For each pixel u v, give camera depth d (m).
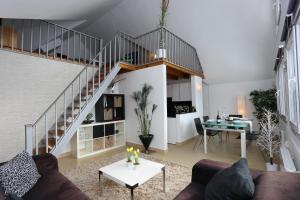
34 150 3.38
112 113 5.40
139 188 2.74
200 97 6.99
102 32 7.84
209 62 6.74
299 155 2.23
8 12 2.79
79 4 3.85
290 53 2.78
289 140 3.09
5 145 3.72
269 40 5.17
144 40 6.73
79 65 5.09
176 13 5.70
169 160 4.05
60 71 4.68
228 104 7.55
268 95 6.03
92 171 3.47
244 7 4.76
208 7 5.17
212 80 7.55
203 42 6.18
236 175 1.45
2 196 1.66
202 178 2.05
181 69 5.65
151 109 4.95
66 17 4.65
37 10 3.10
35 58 4.24
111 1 5.45
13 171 2.00
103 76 4.91
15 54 3.92
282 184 1.33
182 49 6.38
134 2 6.10
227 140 6.01
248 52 5.81
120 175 2.39
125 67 5.09
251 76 6.76
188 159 4.13
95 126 4.82
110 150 5.03
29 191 2.01
